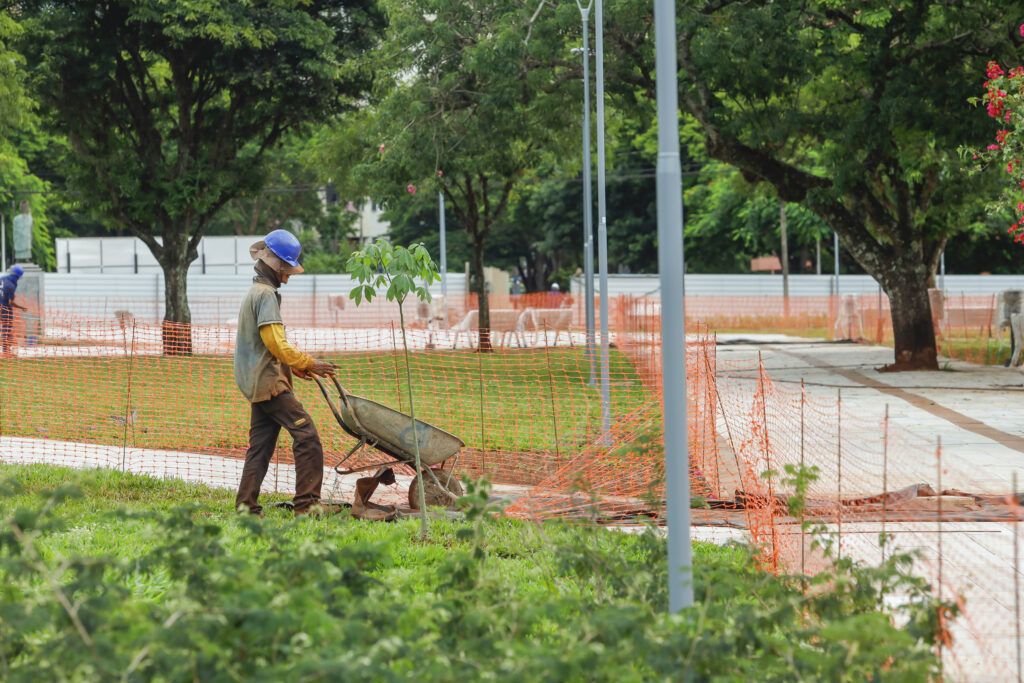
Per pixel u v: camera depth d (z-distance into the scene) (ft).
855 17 202.59
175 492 86.94
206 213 272.51
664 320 44.21
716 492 84.48
